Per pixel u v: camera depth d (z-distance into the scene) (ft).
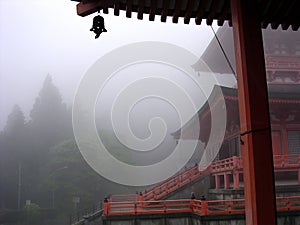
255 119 13.65
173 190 62.08
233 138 71.00
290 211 45.68
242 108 14.24
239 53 14.55
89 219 71.72
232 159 55.31
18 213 150.61
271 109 58.95
